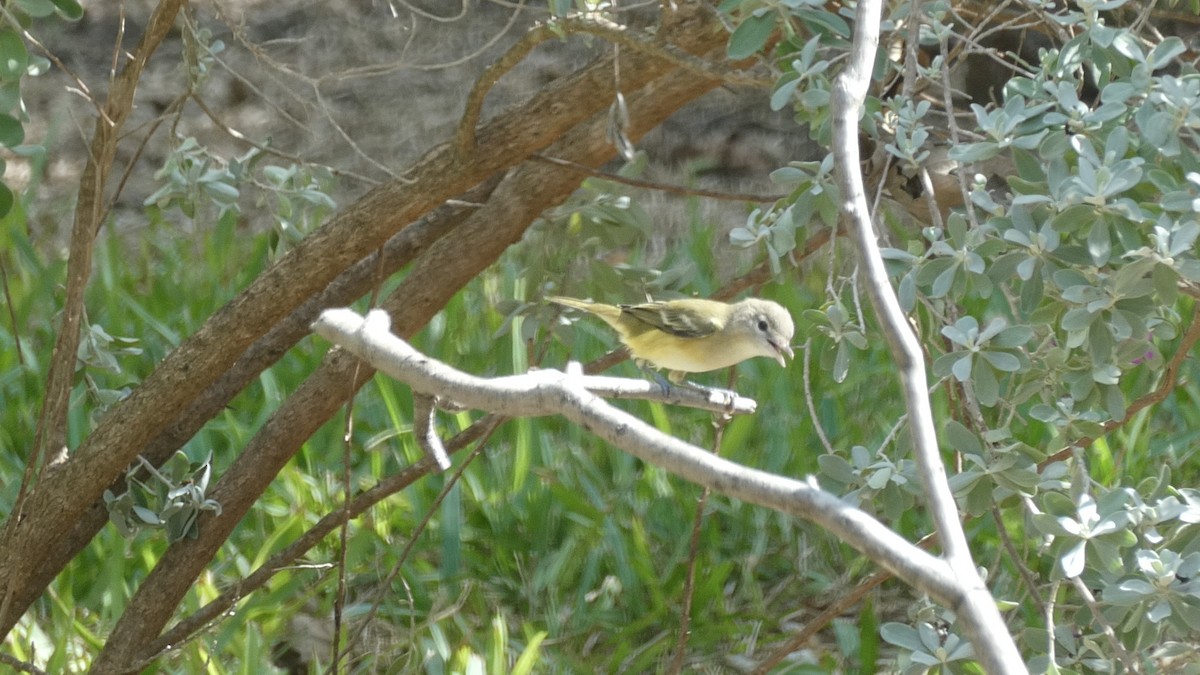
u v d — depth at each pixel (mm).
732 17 7051
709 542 11859
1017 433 11844
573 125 7953
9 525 8461
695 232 15500
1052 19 7152
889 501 6914
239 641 10555
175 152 9664
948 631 7516
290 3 20812
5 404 12930
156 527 8820
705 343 8953
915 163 6941
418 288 8711
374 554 11750
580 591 11258
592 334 13719
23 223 15312
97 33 20375
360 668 10539
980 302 13203
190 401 8273
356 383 8352
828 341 7309
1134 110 6633
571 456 12758
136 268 15883
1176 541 6555
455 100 18875
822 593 11656
